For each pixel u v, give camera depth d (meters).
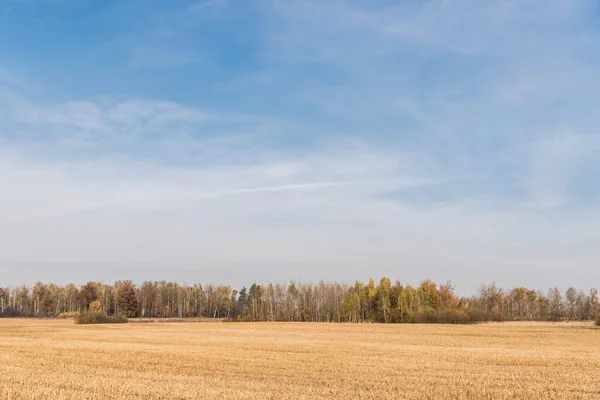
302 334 65.00
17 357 34.50
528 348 45.16
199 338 56.38
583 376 27.05
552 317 114.94
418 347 45.12
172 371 27.73
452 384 23.98
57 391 20.52
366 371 28.30
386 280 119.94
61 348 41.66
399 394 21.05
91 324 95.94
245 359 33.81
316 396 20.08
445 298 122.19
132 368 28.92
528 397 21.03
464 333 68.31
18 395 19.55
